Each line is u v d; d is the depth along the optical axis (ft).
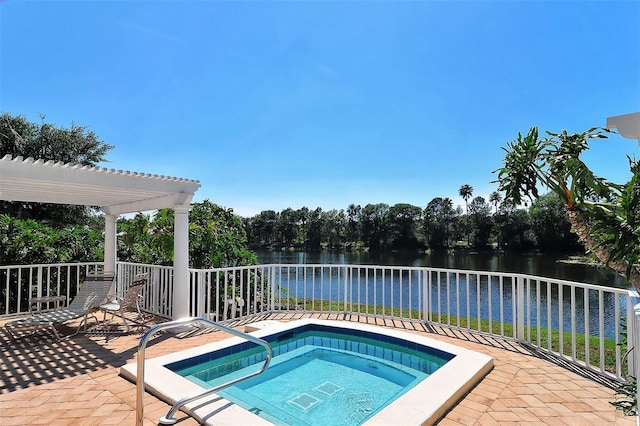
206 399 10.46
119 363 13.92
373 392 12.51
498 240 154.92
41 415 9.96
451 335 17.46
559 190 9.41
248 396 12.12
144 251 32.30
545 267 93.25
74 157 47.80
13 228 27.53
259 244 199.52
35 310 23.11
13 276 26.53
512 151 9.98
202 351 14.25
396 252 178.81
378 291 63.72
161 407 10.39
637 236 7.84
